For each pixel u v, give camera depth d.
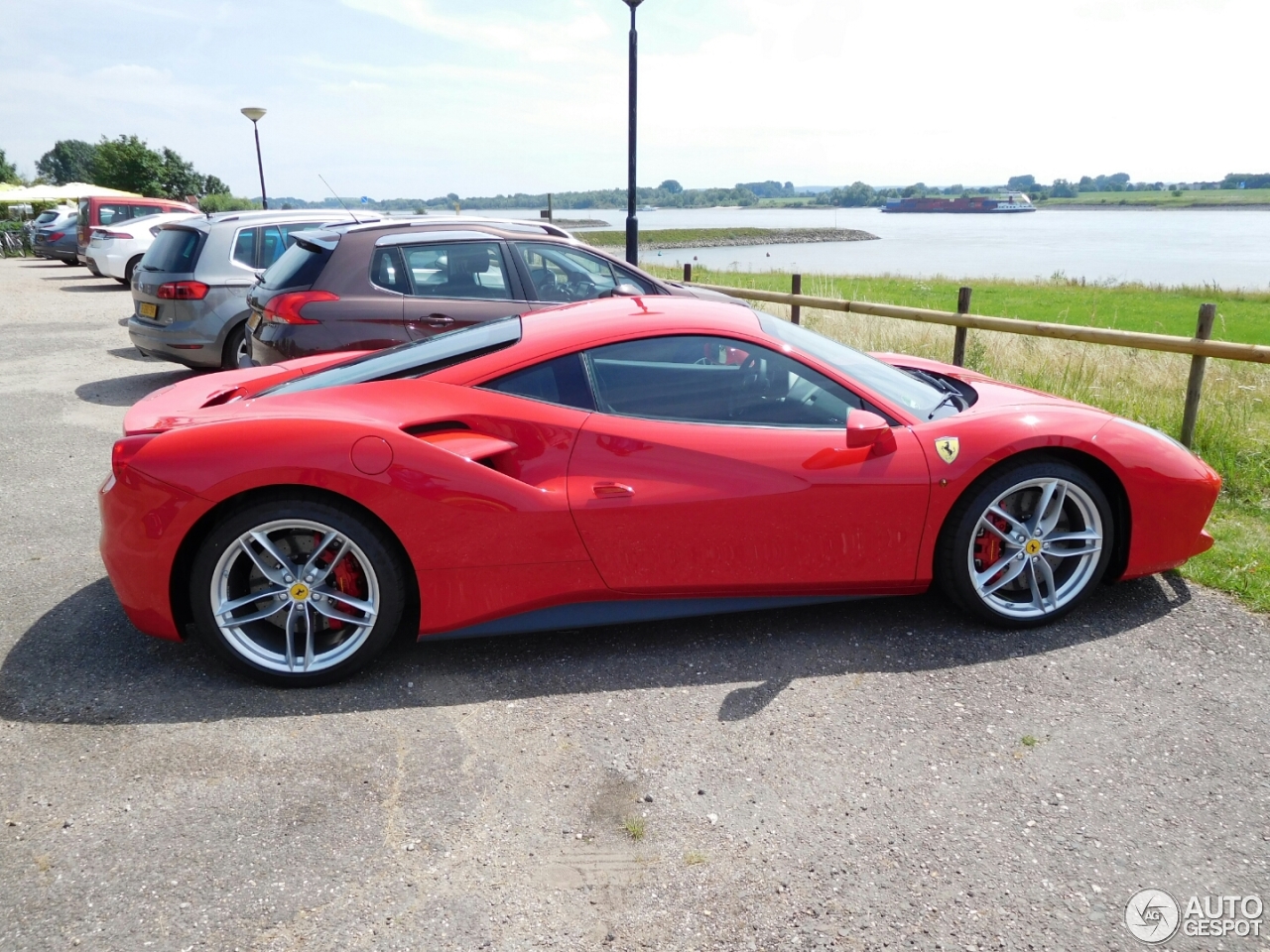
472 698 2.94
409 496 2.87
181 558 2.93
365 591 3.02
